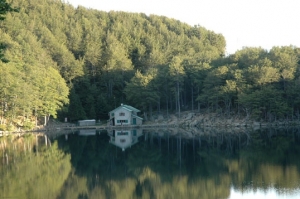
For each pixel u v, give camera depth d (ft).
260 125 317.42
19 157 175.01
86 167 151.74
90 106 389.39
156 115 383.65
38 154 184.96
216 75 342.64
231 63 386.11
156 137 265.54
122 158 174.91
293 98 319.88
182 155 180.14
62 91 339.98
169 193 109.91
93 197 106.83
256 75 325.42
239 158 162.50
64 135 288.92
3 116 300.40
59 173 139.23
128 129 345.51
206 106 382.22
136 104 389.80
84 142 237.86
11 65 301.84
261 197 99.09
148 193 110.63
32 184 120.47
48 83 326.65
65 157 176.65
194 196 105.09
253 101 313.12
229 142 222.48
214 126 332.80
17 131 304.09
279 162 146.72
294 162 145.07
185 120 358.84
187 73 385.91
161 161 164.96
